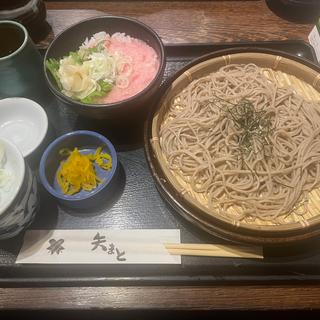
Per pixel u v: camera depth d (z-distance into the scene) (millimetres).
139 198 415
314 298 353
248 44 499
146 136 407
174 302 356
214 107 440
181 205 367
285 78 460
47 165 408
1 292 366
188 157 413
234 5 552
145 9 555
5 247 392
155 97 433
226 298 356
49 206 410
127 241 382
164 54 433
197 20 540
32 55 441
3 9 508
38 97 485
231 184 394
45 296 363
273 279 360
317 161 400
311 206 384
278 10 543
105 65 441
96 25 472
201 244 378
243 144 409
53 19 552
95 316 490
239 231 352
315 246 373
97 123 463
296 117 429
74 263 375
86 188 403
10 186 359
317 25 476
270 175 394
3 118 455
